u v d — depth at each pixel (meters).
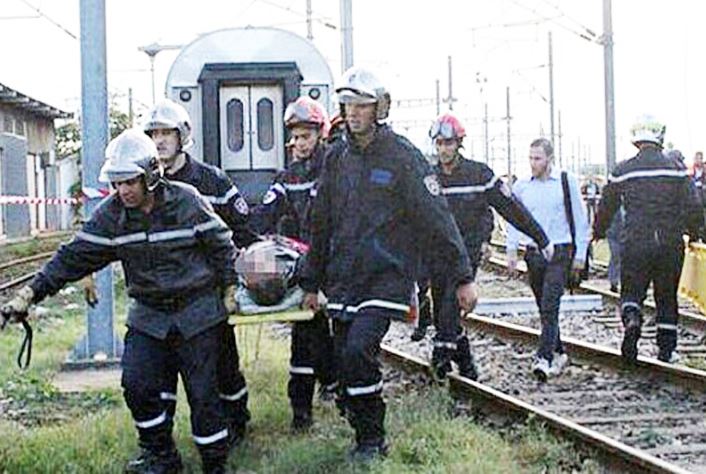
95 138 14.52
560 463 9.54
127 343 8.92
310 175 10.95
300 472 9.11
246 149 21.55
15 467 9.28
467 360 13.02
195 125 21.44
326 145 11.00
